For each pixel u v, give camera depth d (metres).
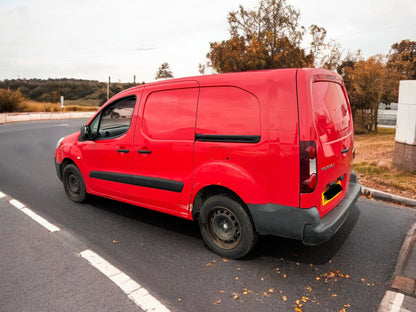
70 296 2.86
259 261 3.47
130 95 4.25
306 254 3.62
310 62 17.53
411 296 2.83
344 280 3.10
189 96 3.60
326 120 3.26
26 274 3.22
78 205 5.36
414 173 6.84
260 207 3.15
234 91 3.26
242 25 17.30
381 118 23.77
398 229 4.27
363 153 10.11
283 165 3.00
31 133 17.30
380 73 18.89
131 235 4.17
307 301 2.77
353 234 4.13
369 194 5.68
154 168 3.98
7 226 4.45
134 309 2.68
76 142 5.20
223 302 2.77
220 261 3.48
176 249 3.77
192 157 3.57
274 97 3.02
